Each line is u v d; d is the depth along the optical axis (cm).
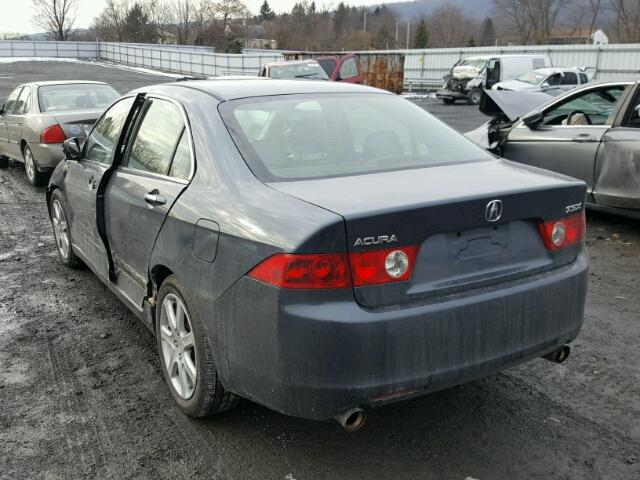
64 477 288
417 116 381
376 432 318
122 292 414
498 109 828
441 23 9162
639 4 5669
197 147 329
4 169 1204
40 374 387
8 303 507
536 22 7006
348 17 10469
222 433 319
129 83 3534
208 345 298
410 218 255
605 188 651
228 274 275
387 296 255
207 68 4412
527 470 287
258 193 287
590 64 3275
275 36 8731
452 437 313
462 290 270
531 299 282
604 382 367
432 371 260
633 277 544
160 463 297
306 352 249
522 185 289
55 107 1001
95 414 340
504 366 280
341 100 371
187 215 308
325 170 311
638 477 282
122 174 402
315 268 246
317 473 288
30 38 9619
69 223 536
